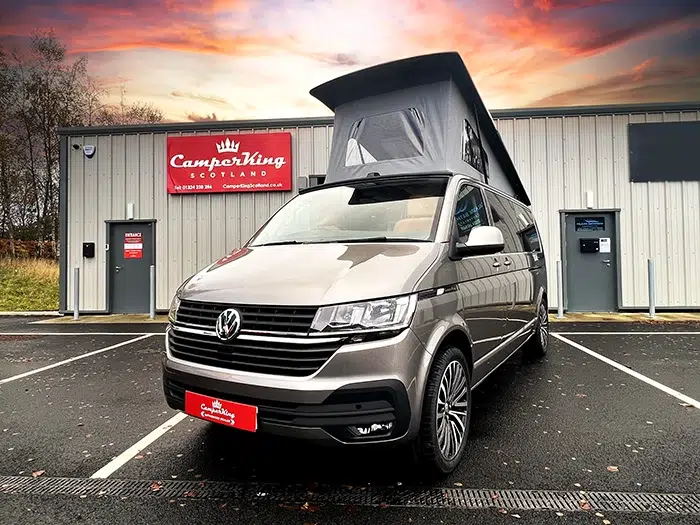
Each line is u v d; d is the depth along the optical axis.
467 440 3.18
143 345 7.24
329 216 3.62
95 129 11.24
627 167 9.91
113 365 5.82
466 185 3.72
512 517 2.30
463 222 3.39
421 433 2.53
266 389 2.33
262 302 2.43
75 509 2.42
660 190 9.83
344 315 2.30
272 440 3.34
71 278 11.31
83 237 11.33
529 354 5.73
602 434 3.35
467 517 2.30
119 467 2.92
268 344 2.38
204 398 2.58
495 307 3.68
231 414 2.47
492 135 6.01
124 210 11.23
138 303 11.22
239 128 10.94
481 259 3.54
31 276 16.61
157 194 11.14
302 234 3.56
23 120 20.58
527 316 4.94
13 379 5.13
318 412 2.24
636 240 9.86
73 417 3.87
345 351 2.26
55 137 20.97
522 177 10.17
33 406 4.16
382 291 2.39
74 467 2.93
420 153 4.93
